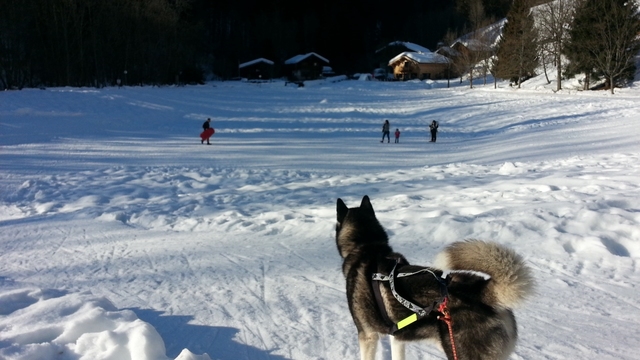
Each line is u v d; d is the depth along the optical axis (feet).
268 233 26.68
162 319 15.97
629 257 19.47
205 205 34.35
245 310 16.56
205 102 159.74
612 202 25.21
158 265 21.81
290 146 81.05
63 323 14.21
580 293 16.79
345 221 13.96
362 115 139.23
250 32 390.01
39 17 179.22
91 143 78.07
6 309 15.85
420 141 93.81
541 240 21.35
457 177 41.60
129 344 12.65
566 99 140.77
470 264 10.27
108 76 216.54
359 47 409.28
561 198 27.63
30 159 59.52
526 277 9.87
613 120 90.33
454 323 10.11
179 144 81.10
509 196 29.94
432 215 26.76
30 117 105.60
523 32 200.54
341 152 73.36
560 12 179.83
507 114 127.13
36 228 28.99
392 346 12.24
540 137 79.51
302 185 42.29
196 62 286.46
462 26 367.04
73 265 22.08
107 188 41.37
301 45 400.26
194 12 351.25
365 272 12.00
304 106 158.20
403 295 10.74
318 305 16.79
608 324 14.60
